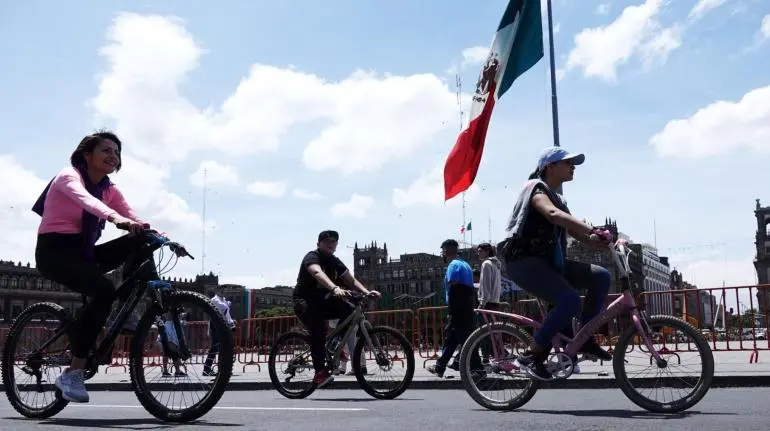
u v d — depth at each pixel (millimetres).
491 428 3654
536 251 4590
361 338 6445
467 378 4926
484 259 9008
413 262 130250
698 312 10336
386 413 4609
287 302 156625
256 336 12930
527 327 5191
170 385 4008
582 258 78188
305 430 3662
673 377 4344
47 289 104062
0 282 100250
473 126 11938
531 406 5066
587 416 4164
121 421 4199
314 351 6578
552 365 4602
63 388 4102
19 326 4629
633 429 3504
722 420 3836
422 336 11852
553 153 4812
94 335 4133
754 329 9398
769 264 116500
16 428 3910
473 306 8500
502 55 11953
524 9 11812
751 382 6727
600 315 4516
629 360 4449
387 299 129625
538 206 4488
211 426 3852
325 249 6770
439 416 4340
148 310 4066
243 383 8727
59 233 4195
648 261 128750
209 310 3926
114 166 4449
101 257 4344
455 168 12117
